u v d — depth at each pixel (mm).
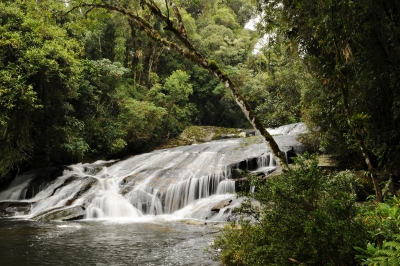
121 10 7305
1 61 11500
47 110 14258
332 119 9820
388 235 3387
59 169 15930
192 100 31219
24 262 6020
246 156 14641
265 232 4305
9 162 12781
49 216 10906
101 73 19797
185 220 10508
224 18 37688
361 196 8336
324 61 9141
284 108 21406
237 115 33094
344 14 6090
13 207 12312
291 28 8609
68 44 13703
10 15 12297
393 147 7379
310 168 4004
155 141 24422
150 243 7398
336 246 3568
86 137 18609
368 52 6582
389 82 6652
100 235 8328
